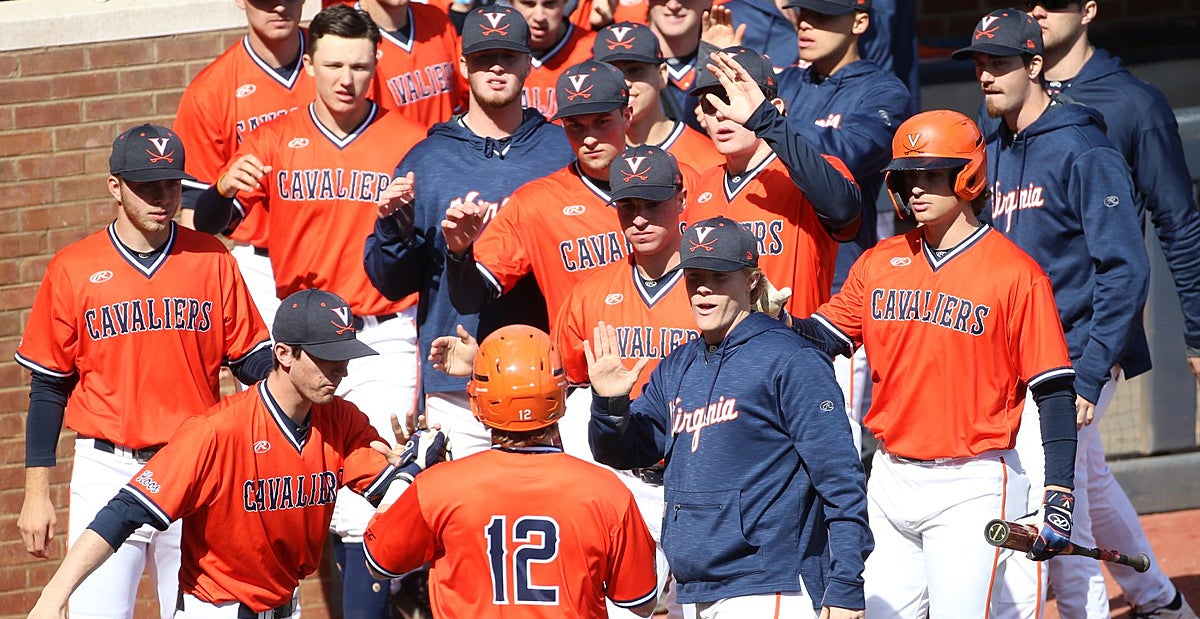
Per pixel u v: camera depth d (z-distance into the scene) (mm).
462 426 24500
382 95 27547
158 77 29203
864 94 24172
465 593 16453
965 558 19688
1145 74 36969
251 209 26016
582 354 21719
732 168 22234
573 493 16312
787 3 24250
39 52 29078
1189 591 26594
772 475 17672
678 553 18109
